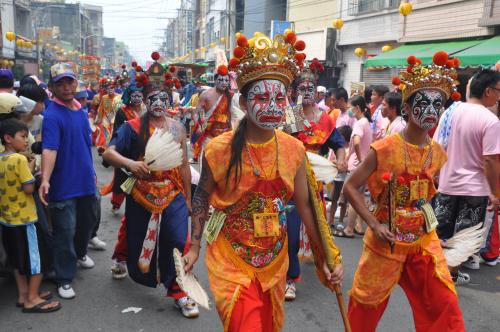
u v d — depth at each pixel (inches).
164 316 155.0
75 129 164.1
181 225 157.2
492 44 495.2
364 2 755.4
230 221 100.0
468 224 176.7
